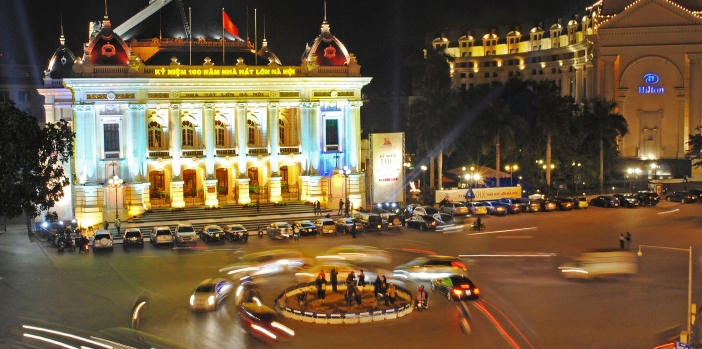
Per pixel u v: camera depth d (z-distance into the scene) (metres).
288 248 67.31
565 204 94.00
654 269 57.00
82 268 58.91
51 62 96.88
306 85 88.88
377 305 45.62
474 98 108.81
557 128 105.44
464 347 38.47
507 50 183.50
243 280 54.19
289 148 89.75
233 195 89.56
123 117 82.56
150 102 83.50
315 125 89.44
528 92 109.25
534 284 52.34
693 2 142.75
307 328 41.91
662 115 140.25
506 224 82.06
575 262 59.09
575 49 160.62
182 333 40.75
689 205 98.62
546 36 178.38
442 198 94.31
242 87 86.88
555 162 115.00
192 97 85.06
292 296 48.50
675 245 66.62
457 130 103.81
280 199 89.69
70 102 94.75
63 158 71.44
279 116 90.81
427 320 43.41
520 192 98.88
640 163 134.88
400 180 88.19
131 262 61.34
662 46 139.12
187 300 48.12
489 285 52.03
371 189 87.50
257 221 81.81
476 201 95.44
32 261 62.28
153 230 73.12
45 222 79.38
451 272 54.31
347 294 46.16
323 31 91.38
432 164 103.19
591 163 116.75
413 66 108.12
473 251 64.88
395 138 87.69
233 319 43.69
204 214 83.38
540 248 66.06
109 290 51.16
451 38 192.12
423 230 77.94
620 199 97.69
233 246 69.19
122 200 82.38
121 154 82.50
